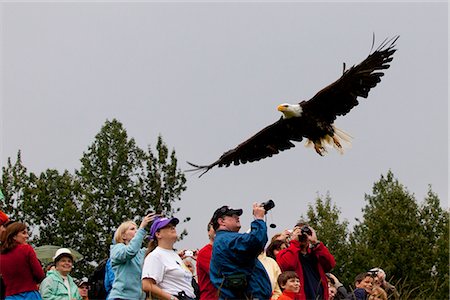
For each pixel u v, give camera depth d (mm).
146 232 11461
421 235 36625
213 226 11023
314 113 13844
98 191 49375
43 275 11500
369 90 13242
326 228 40062
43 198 48562
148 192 49000
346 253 38438
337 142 13812
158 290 11102
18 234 11422
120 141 50125
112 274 12211
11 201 48719
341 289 12781
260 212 10508
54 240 47969
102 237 47938
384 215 38250
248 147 14320
